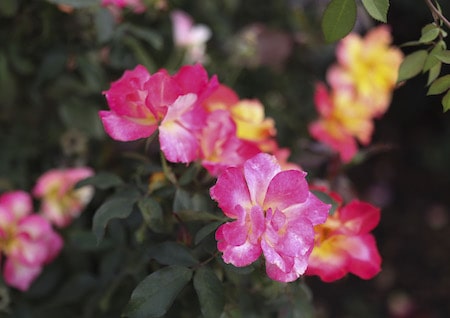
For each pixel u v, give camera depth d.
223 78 1.12
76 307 0.95
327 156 1.04
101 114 0.71
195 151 0.72
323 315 1.69
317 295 1.74
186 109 0.71
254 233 0.66
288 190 0.67
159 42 0.94
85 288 0.91
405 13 1.86
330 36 0.68
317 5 1.31
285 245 0.66
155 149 0.91
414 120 2.16
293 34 1.27
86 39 0.97
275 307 0.78
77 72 1.00
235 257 0.66
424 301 1.77
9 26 0.96
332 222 0.73
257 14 1.32
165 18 1.04
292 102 1.25
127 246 0.85
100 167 1.01
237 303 0.75
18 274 0.90
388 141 2.13
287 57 1.22
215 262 0.73
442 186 2.06
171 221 0.75
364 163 2.10
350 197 0.92
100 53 0.99
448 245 1.91
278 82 1.23
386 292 1.78
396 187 2.05
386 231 1.95
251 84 1.23
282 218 0.66
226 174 0.67
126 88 0.70
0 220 0.89
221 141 0.75
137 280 0.80
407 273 1.83
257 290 0.77
